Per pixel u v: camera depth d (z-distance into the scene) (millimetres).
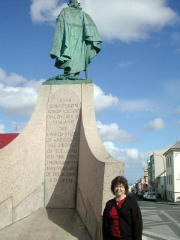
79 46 12172
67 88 11367
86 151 9688
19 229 8984
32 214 10094
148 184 93500
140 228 5035
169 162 56719
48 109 11273
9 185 9398
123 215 5031
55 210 10461
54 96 11344
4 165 9305
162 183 66812
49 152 11039
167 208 32562
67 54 11797
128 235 5008
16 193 9609
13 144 9742
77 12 12414
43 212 10250
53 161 10969
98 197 7863
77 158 10867
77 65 12023
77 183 10719
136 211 5055
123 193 5188
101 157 8453
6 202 9227
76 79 11594
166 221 19812
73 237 8516
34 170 10477
